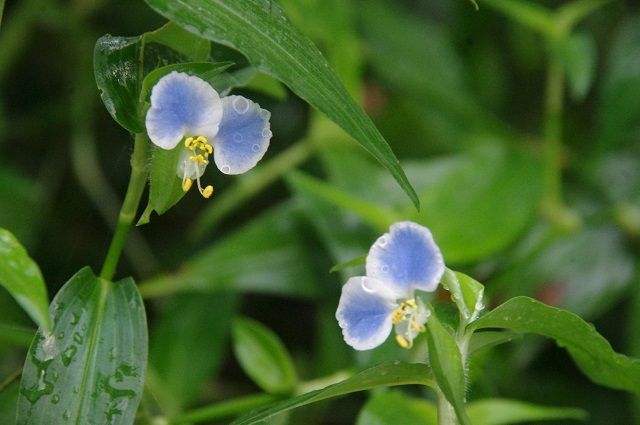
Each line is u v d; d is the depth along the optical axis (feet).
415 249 1.95
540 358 2.88
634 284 2.79
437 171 2.67
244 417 1.99
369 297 1.95
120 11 3.03
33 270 1.87
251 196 2.99
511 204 2.63
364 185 2.64
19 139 3.08
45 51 3.11
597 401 2.80
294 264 2.60
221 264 2.58
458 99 3.02
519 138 3.05
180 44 1.99
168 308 2.57
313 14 2.61
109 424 1.99
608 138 3.00
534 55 3.15
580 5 2.68
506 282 2.68
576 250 2.85
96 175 2.89
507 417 2.31
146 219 1.97
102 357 2.00
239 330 2.38
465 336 1.98
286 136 3.04
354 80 2.72
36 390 1.99
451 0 3.19
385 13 3.06
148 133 1.94
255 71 2.06
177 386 2.53
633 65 3.00
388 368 1.97
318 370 2.58
